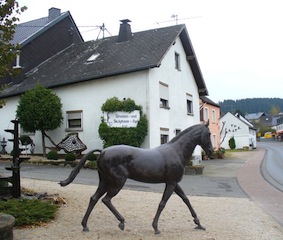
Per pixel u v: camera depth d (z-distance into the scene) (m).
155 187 12.91
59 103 20.53
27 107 19.75
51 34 27.80
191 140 6.94
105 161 6.37
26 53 25.72
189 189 13.36
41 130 20.42
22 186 11.16
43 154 20.81
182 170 6.78
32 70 25.73
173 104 22.81
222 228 7.17
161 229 6.96
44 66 25.97
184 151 6.86
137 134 18.66
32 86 22.59
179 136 6.96
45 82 22.52
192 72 26.89
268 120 142.88
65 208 8.40
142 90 19.45
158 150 6.72
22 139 21.53
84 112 20.84
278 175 19.69
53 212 7.53
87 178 14.54
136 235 6.49
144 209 8.80
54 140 21.61
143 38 23.64
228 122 72.00
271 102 186.38
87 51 25.41
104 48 24.50
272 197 11.69
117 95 19.98
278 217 8.43
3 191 8.66
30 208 7.39
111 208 6.46
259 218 8.24
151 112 19.47
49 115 19.80
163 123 20.98
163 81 21.47
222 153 36.91
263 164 27.78
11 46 7.52
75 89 21.28
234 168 23.92
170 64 22.78
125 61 20.83
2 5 7.05
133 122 18.77
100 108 20.34
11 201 7.80
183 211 8.73
